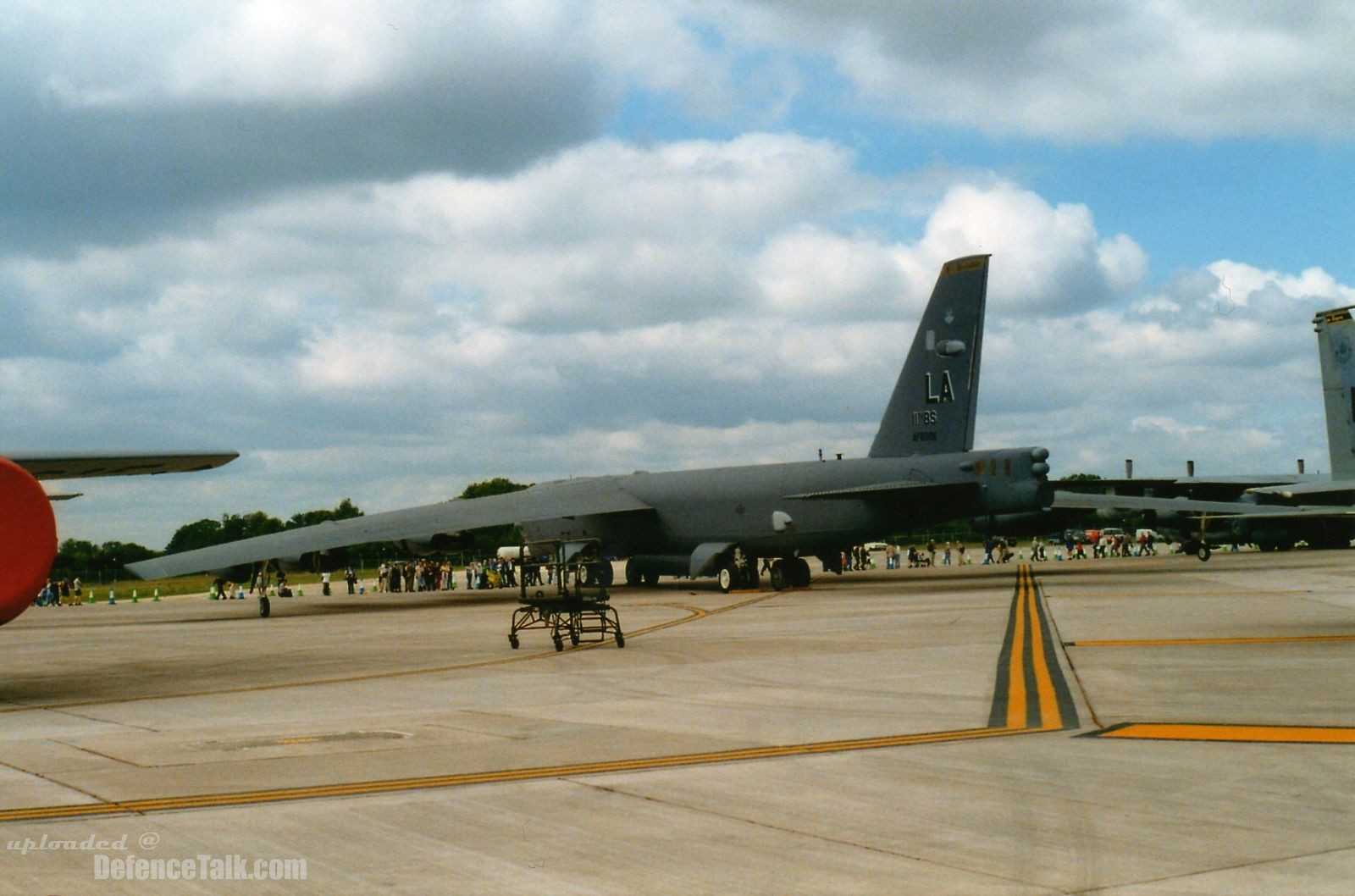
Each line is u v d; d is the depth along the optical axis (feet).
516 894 20.67
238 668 68.13
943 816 25.67
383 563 214.28
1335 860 21.71
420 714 44.98
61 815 27.45
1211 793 27.45
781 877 21.36
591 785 29.60
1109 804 26.53
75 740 40.16
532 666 63.46
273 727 42.29
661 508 143.33
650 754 34.12
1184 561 181.57
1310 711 39.45
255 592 240.53
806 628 80.74
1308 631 66.59
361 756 34.94
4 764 35.01
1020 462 116.26
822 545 130.62
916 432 126.00
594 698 48.39
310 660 71.82
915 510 123.54
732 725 39.50
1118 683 47.75
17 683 62.95
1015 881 20.81
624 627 87.71
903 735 36.60
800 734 37.17
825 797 27.71
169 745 38.32
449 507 148.05
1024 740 35.19
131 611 166.40
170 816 27.04
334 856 23.32
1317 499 102.22
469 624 100.32
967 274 122.52
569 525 151.64
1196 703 42.01
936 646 64.95
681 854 23.00
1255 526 201.46
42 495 54.24
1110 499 184.34
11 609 53.88
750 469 137.90
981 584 130.82
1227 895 19.75
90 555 424.87
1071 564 192.24
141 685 60.39
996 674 51.96
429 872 22.09
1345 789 27.63
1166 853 22.41
